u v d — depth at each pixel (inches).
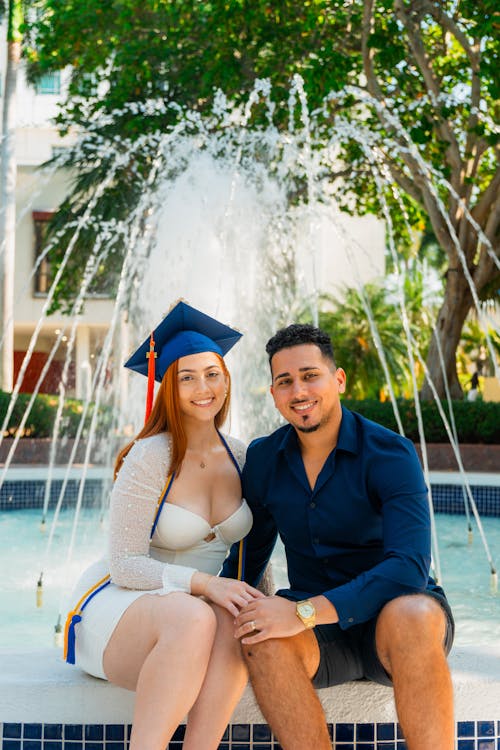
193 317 91.0
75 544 220.1
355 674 82.4
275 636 74.1
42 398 425.1
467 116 447.8
